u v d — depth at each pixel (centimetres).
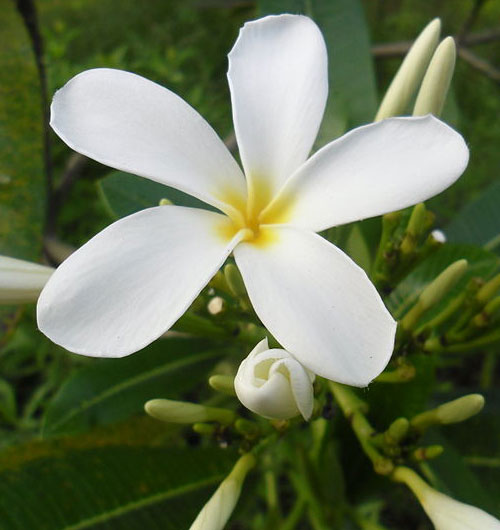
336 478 24
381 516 40
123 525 23
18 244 28
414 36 55
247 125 19
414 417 22
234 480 20
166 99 19
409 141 17
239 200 19
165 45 57
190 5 44
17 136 28
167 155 18
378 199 17
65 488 23
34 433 38
